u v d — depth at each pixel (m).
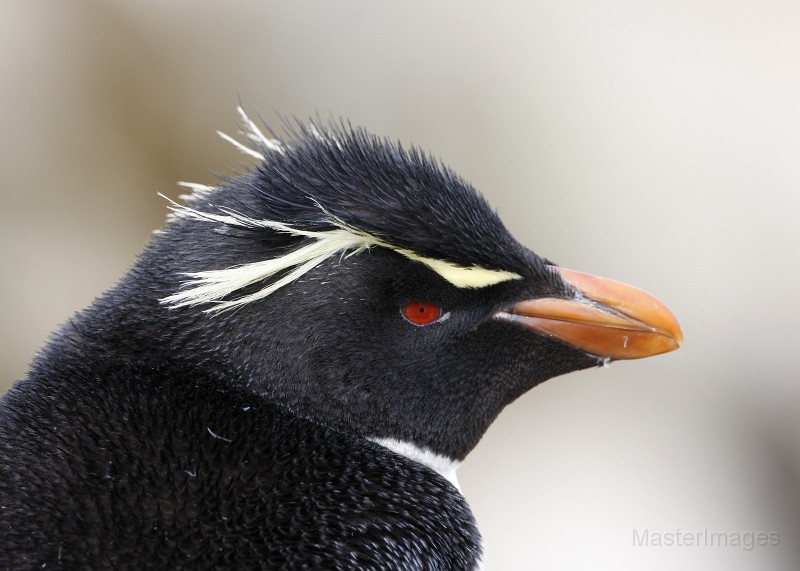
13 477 4.50
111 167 15.12
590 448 13.49
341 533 4.73
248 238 5.24
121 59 15.17
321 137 5.87
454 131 15.58
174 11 15.41
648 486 13.17
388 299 5.39
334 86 15.70
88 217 14.84
